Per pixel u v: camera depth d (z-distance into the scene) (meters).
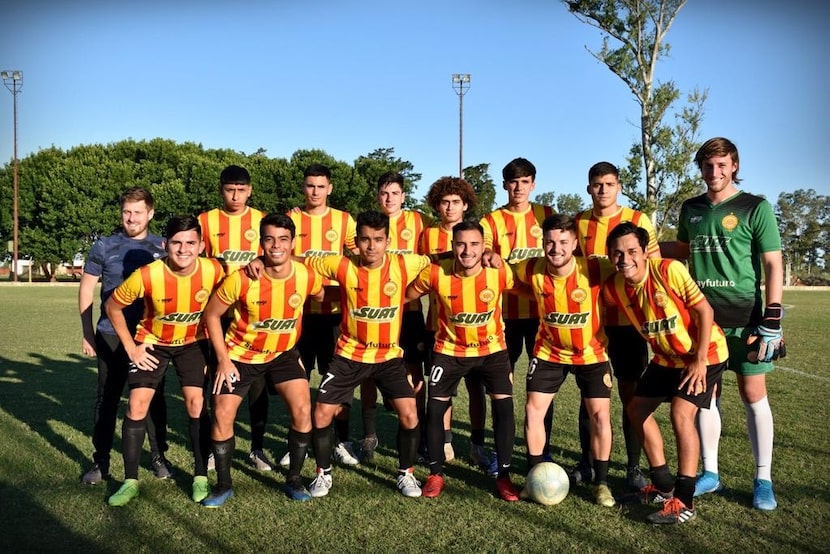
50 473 4.53
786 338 12.66
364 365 4.25
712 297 4.23
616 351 4.68
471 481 4.55
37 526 3.62
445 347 4.38
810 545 3.45
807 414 6.33
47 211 40.84
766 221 4.09
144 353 4.16
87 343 4.57
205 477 4.17
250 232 5.29
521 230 5.27
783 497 4.13
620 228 3.89
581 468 4.55
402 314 4.73
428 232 5.49
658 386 4.05
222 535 3.54
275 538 3.50
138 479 4.31
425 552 3.34
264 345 4.16
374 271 4.21
